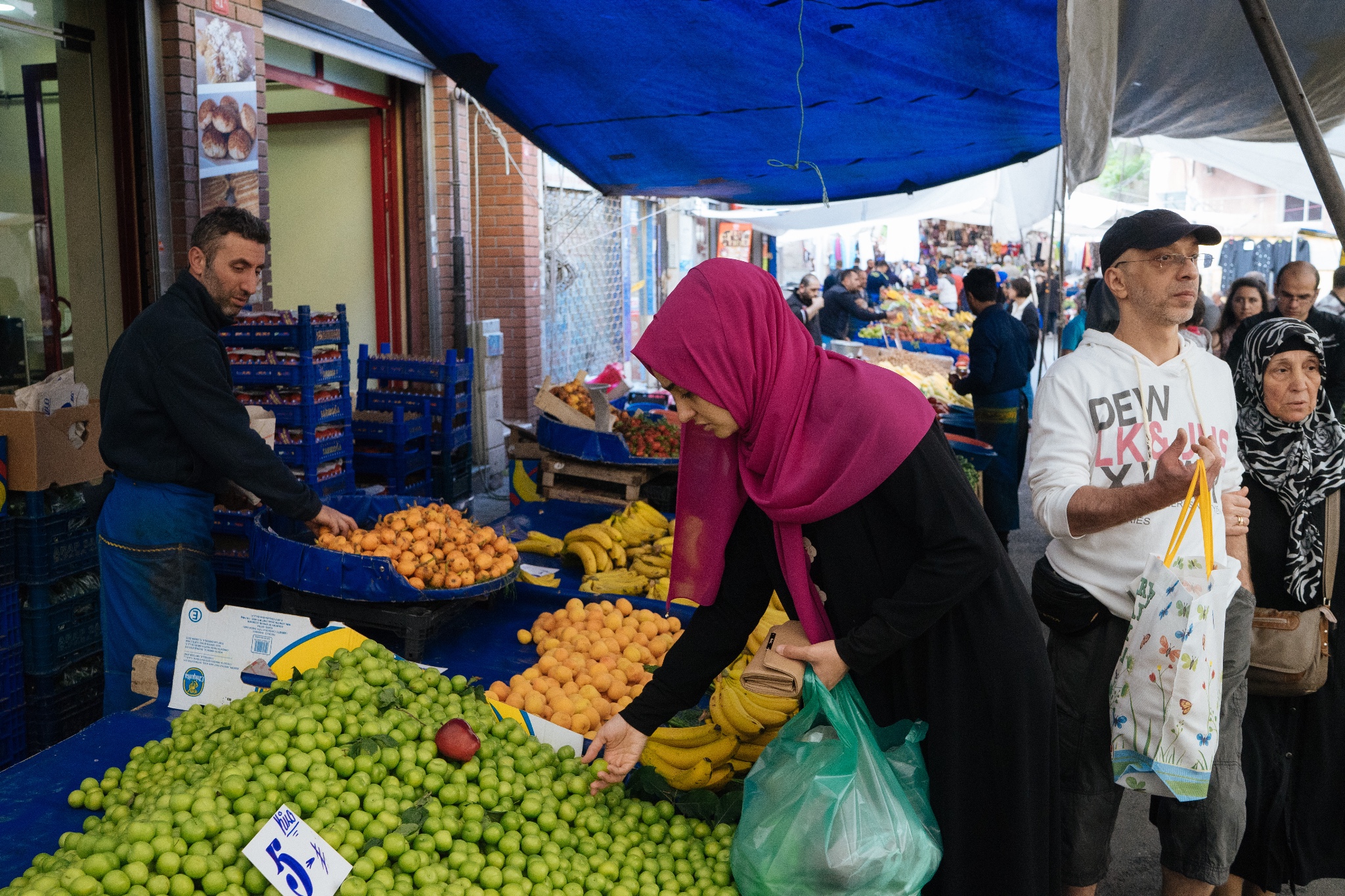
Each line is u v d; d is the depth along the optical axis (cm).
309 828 196
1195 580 246
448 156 916
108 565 345
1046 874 218
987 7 398
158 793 220
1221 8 386
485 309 1016
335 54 773
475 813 220
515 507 568
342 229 933
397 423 631
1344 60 434
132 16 580
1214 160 743
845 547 214
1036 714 213
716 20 425
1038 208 991
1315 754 307
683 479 233
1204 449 247
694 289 206
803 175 687
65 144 561
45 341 561
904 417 205
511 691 296
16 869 215
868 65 470
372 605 326
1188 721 243
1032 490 283
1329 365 436
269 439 454
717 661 242
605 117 557
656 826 236
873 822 198
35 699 394
